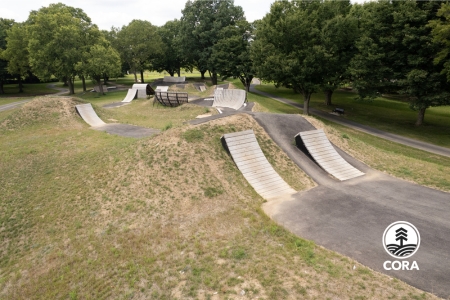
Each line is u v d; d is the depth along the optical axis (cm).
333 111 3762
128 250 980
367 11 3114
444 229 1019
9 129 2439
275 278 788
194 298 750
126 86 6744
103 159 1662
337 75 3266
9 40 5084
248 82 5334
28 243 1138
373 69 2845
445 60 2372
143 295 788
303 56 3119
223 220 1100
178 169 1400
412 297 711
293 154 1705
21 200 1403
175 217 1135
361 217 1117
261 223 1073
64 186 1473
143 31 6084
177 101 3253
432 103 2519
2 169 1712
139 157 1536
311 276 789
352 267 827
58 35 4481
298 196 1318
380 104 4209
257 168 1505
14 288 915
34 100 2819
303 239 968
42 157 1845
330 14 3244
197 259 896
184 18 5906
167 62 7150
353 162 1706
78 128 2467
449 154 2212
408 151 2288
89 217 1211
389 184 1426
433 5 2420
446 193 1308
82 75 5075
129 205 1234
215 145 1586
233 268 842
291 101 4619
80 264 956
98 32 5175
